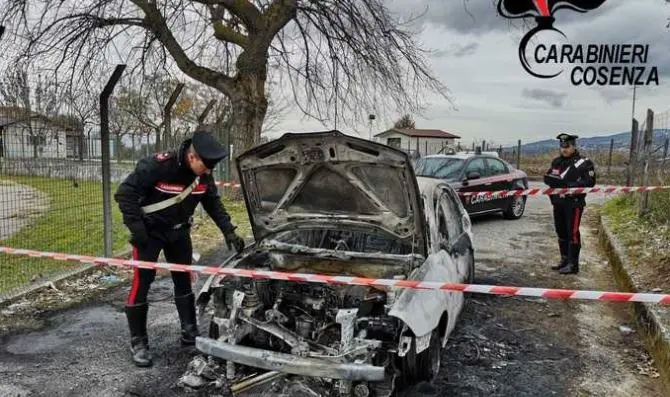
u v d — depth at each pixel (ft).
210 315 14.06
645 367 14.90
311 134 13.01
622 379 14.15
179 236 15.01
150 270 14.66
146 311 14.90
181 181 14.35
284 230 15.53
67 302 19.95
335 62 48.26
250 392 12.55
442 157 37.63
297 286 14.19
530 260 27.78
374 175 13.39
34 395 12.92
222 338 12.87
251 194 15.20
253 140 47.55
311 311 13.79
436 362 13.60
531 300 20.71
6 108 34.40
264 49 45.96
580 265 26.68
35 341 16.28
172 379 13.80
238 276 13.99
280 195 14.98
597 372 14.55
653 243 25.81
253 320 13.02
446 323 13.96
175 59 45.55
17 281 21.81
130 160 35.96
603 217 37.24
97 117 36.73
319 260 15.29
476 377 14.01
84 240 30.25
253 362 11.90
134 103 50.26
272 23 45.27
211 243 31.04
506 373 14.32
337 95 49.39
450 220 17.69
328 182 14.10
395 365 12.66
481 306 19.86
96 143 30.68
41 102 38.24
